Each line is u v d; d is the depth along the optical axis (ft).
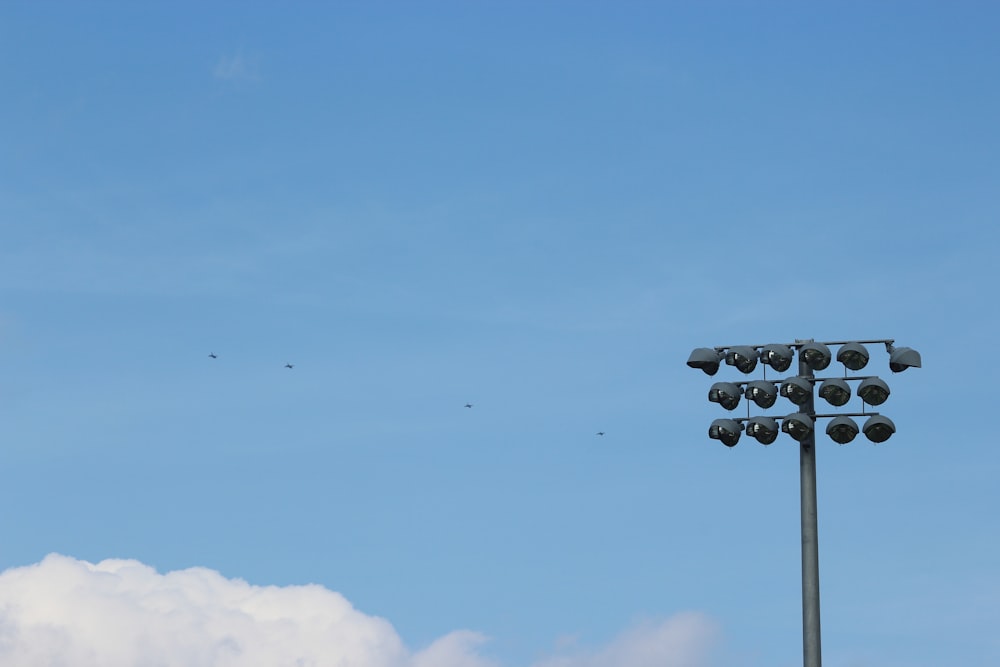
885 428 401.49
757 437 408.87
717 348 415.03
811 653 399.44
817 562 403.13
